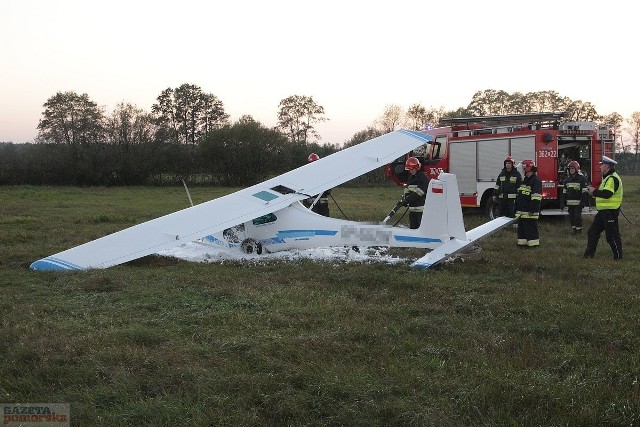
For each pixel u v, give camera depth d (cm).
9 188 3553
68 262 827
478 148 1605
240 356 482
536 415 380
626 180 4553
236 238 970
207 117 5762
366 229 875
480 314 605
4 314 609
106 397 412
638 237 1196
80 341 512
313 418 381
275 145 4238
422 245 833
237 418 378
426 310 617
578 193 1291
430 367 459
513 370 450
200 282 753
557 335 534
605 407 385
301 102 5969
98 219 1573
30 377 444
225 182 4184
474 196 1627
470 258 934
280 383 423
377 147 1102
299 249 926
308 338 512
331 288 723
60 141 4453
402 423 374
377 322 571
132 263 905
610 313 592
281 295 681
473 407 389
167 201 2398
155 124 4375
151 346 509
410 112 5641
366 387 413
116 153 4047
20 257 958
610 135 1496
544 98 6756
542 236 1268
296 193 952
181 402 401
